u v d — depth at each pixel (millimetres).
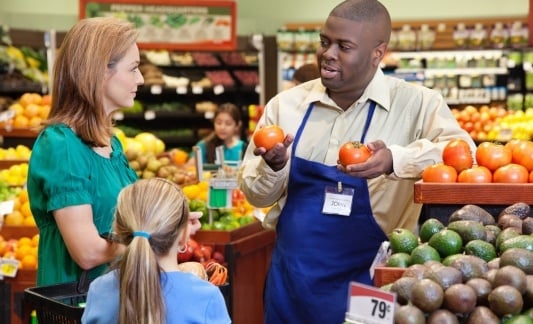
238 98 12367
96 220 3293
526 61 11156
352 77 3561
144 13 11688
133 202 2668
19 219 5840
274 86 12273
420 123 3689
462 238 2895
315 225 3615
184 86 11945
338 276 3607
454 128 3650
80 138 3289
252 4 12930
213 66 12289
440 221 3322
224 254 5512
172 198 2695
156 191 2693
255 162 3740
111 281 2682
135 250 2564
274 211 3854
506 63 11422
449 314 2367
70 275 3309
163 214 2652
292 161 3688
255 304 5977
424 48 11719
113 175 3367
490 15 12414
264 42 12273
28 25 12195
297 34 12000
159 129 12328
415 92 3719
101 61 3270
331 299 3598
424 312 2396
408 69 11617
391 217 3682
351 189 3596
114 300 2648
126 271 2562
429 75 11625
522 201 3236
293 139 3461
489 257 2791
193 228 3314
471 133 10539
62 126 3268
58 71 3316
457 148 3391
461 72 11547
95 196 3283
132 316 2547
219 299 2697
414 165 3420
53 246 3316
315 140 3709
